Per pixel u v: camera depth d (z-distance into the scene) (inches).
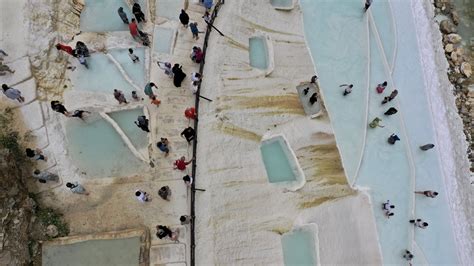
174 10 933.8
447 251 928.3
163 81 859.4
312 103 964.0
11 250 692.7
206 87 868.0
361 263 872.3
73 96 842.8
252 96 911.7
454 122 1053.2
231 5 966.4
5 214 701.3
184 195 775.1
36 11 855.1
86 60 871.7
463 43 1149.1
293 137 914.7
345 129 984.3
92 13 927.0
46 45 845.2
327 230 856.9
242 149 862.5
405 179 964.0
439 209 959.0
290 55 1006.4
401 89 1057.5
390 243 912.9
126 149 812.6
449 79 1106.1
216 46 909.8
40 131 794.2
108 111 836.6
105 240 743.1
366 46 1061.8
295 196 863.7
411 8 1154.0
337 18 1087.6
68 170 783.7
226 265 757.9
